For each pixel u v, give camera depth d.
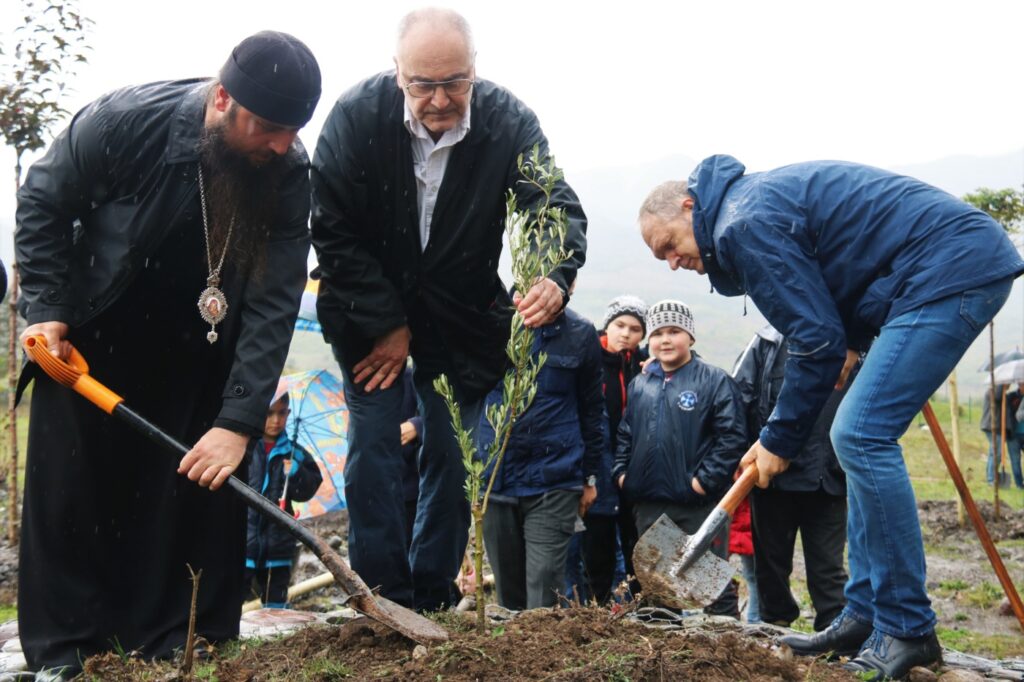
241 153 3.68
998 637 7.41
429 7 4.11
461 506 4.75
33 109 8.65
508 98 4.44
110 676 3.55
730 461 6.18
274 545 6.98
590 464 6.25
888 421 3.56
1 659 4.18
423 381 4.74
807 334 3.57
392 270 4.54
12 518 9.13
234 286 3.90
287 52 3.55
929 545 10.91
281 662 3.55
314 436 8.05
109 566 3.93
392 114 4.29
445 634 3.53
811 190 3.75
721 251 3.73
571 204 4.38
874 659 3.61
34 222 3.72
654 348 6.45
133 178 3.74
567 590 6.57
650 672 3.20
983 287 3.56
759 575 6.10
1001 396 15.18
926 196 3.71
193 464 3.67
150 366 3.97
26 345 3.64
